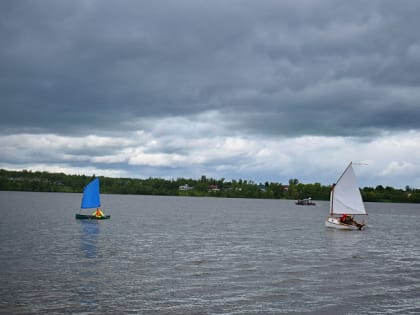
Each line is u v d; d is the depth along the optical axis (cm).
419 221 11444
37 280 3073
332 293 2889
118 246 4825
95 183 8412
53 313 2384
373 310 2548
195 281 3139
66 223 7694
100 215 8850
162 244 5088
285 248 4972
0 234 5753
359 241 5919
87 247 4681
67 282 3030
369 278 3356
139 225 7819
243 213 13850
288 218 11369
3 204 14512
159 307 2522
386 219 12244
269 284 3092
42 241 5091
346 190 7462
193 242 5362
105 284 2998
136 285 2988
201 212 13650
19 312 2391
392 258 4409
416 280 3309
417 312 2522
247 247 4981
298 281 3200
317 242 5675
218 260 4012
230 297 2744
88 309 2462
